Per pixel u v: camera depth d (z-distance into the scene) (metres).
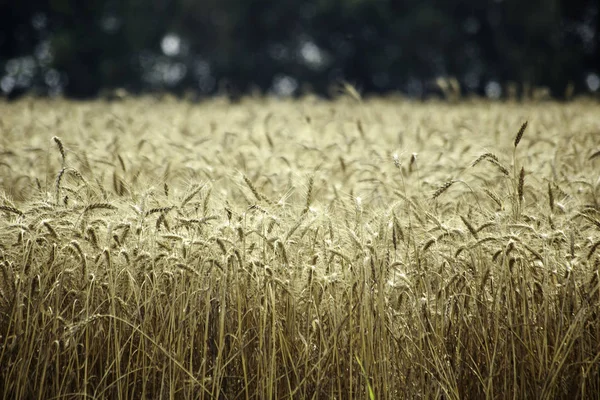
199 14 96.00
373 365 11.95
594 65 86.38
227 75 94.69
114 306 11.87
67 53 89.12
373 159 18.20
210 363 12.48
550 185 13.52
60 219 12.20
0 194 13.54
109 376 12.55
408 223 13.23
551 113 29.41
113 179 15.11
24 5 95.56
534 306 12.51
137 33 93.38
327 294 12.27
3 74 93.12
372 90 97.94
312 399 11.87
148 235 12.41
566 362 12.27
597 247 12.24
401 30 88.75
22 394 11.70
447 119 29.73
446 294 12.44
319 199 16.55
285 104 39.31
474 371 12.14
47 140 23.17
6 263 12.19
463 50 89.81
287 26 98.06
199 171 17.16
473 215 13.76
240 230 12.11
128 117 26.56
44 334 12.08
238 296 11.92
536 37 82.81
